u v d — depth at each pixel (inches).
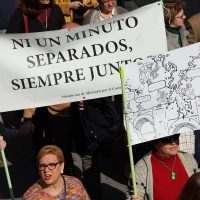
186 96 287.9
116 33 310.0
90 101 337.1
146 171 291.4
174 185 290.8
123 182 392.5
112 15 391.2
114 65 311.9
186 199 214.8
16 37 305.3
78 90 312.2
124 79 284.7
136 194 280.1
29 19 371.2
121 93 313.1
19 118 418.6
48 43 307.9
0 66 306.2
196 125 289.0
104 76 312.5
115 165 411.2
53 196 277.7
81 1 450.3
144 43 311.6
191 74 287.3
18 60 307.0
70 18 443.8
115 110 339.9
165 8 351.9
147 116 287.7
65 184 281.4
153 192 290.8
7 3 486.9
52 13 375.6
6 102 309.0
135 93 286.4
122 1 480.1
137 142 288.2
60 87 311.0
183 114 288.8
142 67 285.3
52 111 350.6
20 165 417.4
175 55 285.7
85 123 340.5
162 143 287.3
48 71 309.3
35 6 369.1
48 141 365.7
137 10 308.8
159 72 285.9
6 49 305.7
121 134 347.6
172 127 288.5
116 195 378.0
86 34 309.6
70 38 308.8
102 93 313.6
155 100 287.3
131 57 312.5
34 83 308.8
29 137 449.4
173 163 292.7
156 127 288.2
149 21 310.0
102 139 341.7
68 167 362.9
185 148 339.6
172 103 287.9
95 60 311.1
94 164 354.0
